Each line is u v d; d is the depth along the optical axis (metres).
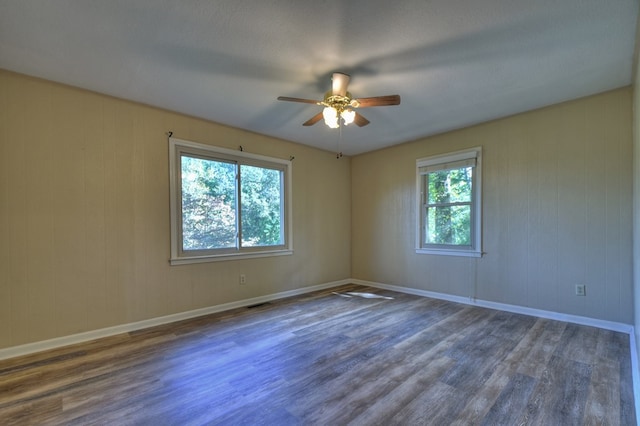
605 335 2.93
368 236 5.45
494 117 3.79
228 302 3.98
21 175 2.64
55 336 2.77
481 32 2.12
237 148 4.11
